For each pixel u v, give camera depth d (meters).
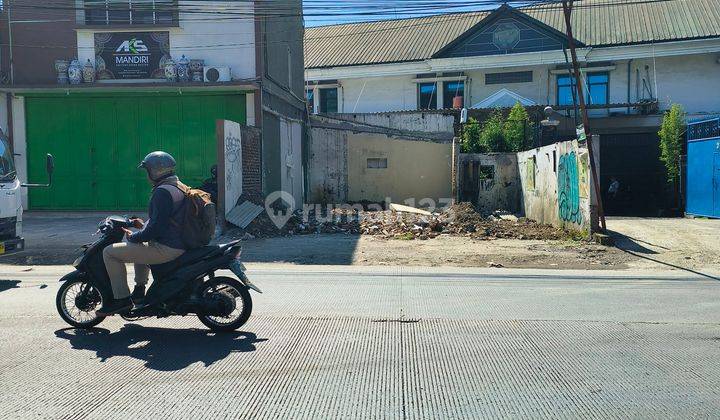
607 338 6.07
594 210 13.59
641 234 14.26
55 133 18.44
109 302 6.21
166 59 17.91
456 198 22.08
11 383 4.80
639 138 27.84
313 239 14.28
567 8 13.02
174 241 5.96
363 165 24.80
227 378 4.91
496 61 29.86
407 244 13.55
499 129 23.52
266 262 11.30
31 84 17.59
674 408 4.30
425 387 4.72
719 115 27.00
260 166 17.66
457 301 7.85
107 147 18.41
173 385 4.76
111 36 18.00
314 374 5.02
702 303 7.76
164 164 6.03
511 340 6.00
